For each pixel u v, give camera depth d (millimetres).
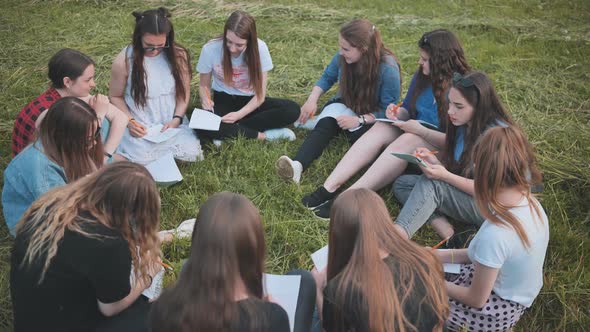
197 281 2018
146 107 4516
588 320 3256
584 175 4211
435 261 2330
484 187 2713
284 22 6910
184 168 4438
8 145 4523
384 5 7801
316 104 4926
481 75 3484
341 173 4113
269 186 4242
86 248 2359
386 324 2123
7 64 5648
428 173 3547
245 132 4703
